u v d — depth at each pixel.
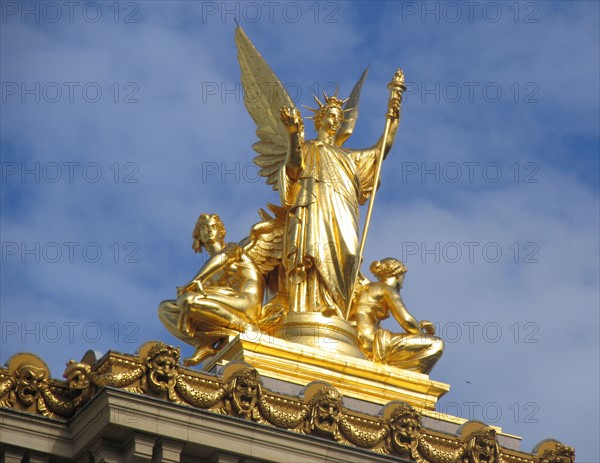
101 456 117.94
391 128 141.75
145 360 120.25
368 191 140.38
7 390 119.62
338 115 140.12
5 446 118.12
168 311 133.75
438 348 134.75
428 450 124.88
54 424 119.44
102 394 118.31
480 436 126.06
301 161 137.00
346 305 134.88
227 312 132.38
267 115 141.62
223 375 121.81
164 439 118.31
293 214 136.25
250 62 142.38
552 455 128.12
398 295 136.88
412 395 131.50
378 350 133.50
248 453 119.81
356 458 122.38
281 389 127.31
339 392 124.31
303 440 121.19
